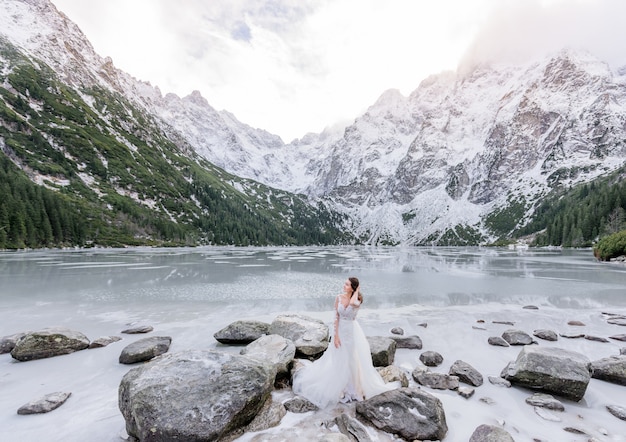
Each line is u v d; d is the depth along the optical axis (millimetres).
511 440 5352
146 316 16000
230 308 18016
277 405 6781
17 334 11555
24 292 23156
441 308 18234
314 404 7023
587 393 7867
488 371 9242
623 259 54938
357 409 6625
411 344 11367
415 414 6137
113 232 119375
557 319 15570
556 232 137875
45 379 8516
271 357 8398
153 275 34031
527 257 74688
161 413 5590
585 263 54500
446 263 56562
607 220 111500
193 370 6586
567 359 8078
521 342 11672
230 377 6445
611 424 6434
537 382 7801
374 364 9383
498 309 17938
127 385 6180
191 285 27047
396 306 18844
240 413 5973
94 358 10148
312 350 9867
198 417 5625
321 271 40688
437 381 8141
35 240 88312
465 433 6043
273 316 15992
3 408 6918
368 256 81000
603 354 10711
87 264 46469
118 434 5934
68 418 6480
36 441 5660
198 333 13008
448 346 11562
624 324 14492
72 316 16000
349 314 7418
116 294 22469
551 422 6461
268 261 58531
